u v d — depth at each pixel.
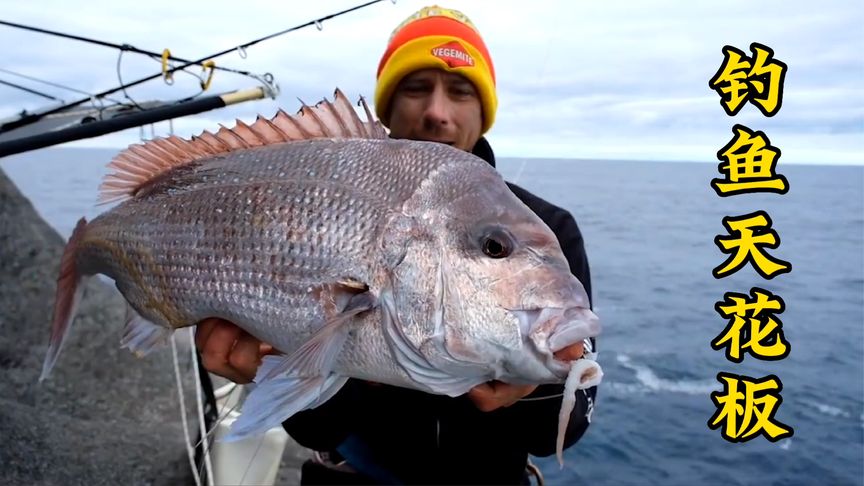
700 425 2.70
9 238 1.76
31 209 1.94
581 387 0.58
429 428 0.91
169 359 1.53
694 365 3.61
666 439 2.56
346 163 0.67
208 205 0.70
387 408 0.92
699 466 2.35
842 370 3.63
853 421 2.84
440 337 0.61
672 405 2.94
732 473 2.31
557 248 0.64
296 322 0.65
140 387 1.38
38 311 1.57
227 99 1.26
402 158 0.67
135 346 0.77
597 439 2.55
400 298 0.62
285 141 0.72
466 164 0.67
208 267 0.69
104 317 1.61
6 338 1.45
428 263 0.62
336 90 0.73
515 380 0.63
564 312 0.60
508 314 0.60
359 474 1.00
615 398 3.03
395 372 0.64
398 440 0.93
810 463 2.39
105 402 1.30
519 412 0.85
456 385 0.65
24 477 1.00
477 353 0.61
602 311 5.07
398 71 0.98
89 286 1.75
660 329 4.45
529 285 0.61
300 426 0.93
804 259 8.71
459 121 1.00
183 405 1.22
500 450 0.91
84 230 0.79
